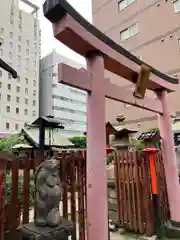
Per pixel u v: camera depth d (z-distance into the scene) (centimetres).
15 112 3416
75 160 272
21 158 221
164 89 385
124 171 397
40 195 195
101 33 236
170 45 1209
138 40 1368
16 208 212
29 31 3838
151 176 343
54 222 191
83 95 4469
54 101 3828
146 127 1279
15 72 255
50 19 206
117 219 396
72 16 202
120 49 267
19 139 845
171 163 371
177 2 1203
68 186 264
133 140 615
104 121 236
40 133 252
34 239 179
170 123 385
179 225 340
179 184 397
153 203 337
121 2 1500
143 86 319
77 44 224
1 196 195
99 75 237
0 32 3400
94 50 236
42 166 203
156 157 388
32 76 3756
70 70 212
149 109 350
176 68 1165
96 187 222
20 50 3659
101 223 218
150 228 355
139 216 364
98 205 220
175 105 1112
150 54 1295
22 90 3569
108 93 261
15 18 3656
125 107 1420
